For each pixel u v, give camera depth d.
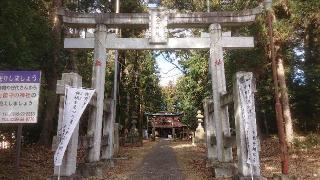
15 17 11.33
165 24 12.98
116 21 13.11
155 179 11.46
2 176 11.06
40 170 12.55
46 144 17.81
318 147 17.92
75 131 9.45
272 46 11.32
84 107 9.23
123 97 30.86
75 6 21.03
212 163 12.60
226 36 13.06
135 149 23.92
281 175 10.33
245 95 9.41
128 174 12.50
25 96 7.86
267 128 25.08
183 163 15.65
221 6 21.11
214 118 12.94
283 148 10.64
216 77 12.64
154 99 46.94
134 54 30.88
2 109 7.78
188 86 32.81
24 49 12.48
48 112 18.02
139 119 34.84
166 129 59.69
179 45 13.06
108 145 14.30
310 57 21.19
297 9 16.34
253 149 9.09
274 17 16.75
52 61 18.06
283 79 17.91
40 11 15.96
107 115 14.57
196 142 29.52
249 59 18.28
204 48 13.13
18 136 7.88
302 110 23.80
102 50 13.02
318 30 17.48
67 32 19.39
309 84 22.16
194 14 13.07
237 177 9.50
